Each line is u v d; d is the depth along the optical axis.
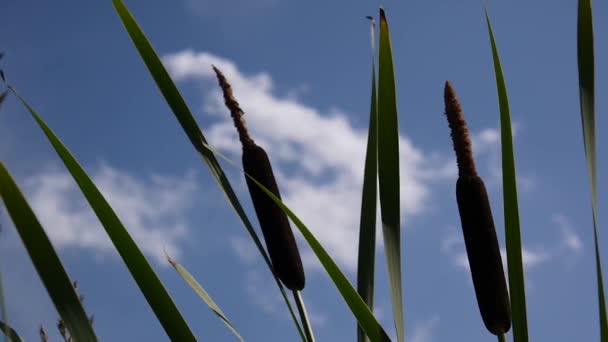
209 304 1.54
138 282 1.33
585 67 1.41
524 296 1.36
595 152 1.38
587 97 1.40
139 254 1.32
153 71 1.53
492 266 1.39
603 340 1.34
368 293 1.50
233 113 1.54
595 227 1.35
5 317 1.20
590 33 1.42
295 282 1.49
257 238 1.50
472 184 1.40
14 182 1.28
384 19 1.51
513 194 1.37
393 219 1.45
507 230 1.37
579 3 1.43
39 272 1.27
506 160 1.37
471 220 1.40
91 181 1.32
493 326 1.39
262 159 1.52
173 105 1.53
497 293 1.39
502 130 1.38
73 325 1.26
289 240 1.49
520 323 1.36
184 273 1.56
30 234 1.27
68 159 1.31
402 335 1.40
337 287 1.39
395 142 1.48
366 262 1.51
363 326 1.39
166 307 1.33
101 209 1.32
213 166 1.52
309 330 1.48
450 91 1.43
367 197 1.53
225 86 1.54
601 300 1.34
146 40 1.53
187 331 1.33
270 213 1.50
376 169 1.53
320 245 1.37
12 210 1.27
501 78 1.38
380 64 1.50
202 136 1.53
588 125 1.39
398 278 1.43
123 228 1.32
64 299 1.27
